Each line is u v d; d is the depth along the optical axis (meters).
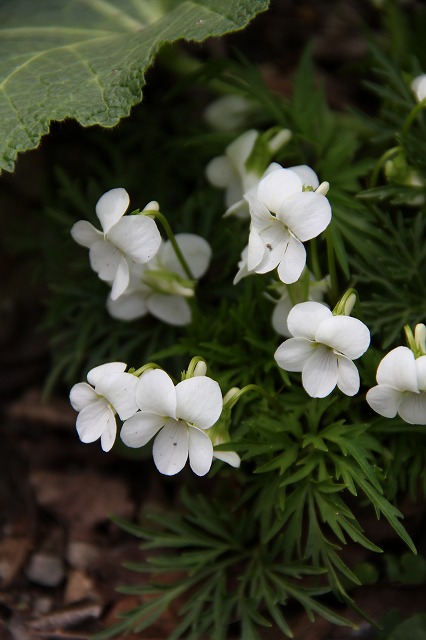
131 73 0.34
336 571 0.34
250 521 0.34
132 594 0.35
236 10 0.34
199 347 0.34
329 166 0.36
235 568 0.34
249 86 0.37
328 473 0.32
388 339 0.33
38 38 0.38
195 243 0.34
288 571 0.32
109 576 0.36
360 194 0.34
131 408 0.29
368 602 0.33
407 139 0.35
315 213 0.29
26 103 0.35
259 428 0.32
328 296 0.34
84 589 0.36
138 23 0.38
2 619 0.35
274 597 0.32
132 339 0.36
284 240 0.30
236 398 0.31
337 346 0.29
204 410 0.29
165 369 0.36
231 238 0.36
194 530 0.34
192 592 0.35
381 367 0.29
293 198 0.29
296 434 0.32
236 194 0.35
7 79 0.36
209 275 0.37
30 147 0.34
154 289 0.34
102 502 0.37
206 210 0.37
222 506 0.34
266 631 0.33
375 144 0.38
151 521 0.36
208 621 0.33
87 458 0.38
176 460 0.29
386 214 0.34
